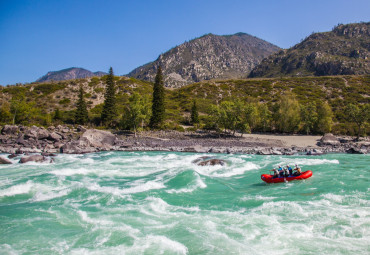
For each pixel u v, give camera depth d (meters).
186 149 36.44
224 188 16.83
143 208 12.76
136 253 8.55
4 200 13.86
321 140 44.28
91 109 76.12
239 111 50.50
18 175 19.78
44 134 40.28
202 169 22.94
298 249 8.70
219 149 35.38
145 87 100.19
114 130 57.53
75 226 10.62
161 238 9.53
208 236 9.70
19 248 8.88
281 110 57.41
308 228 10.35
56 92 87.62
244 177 20.39
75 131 53.41
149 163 25.64
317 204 13.27
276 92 88.81
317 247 8.83
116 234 9.89
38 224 10.78
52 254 8.49
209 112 54.09
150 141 43.94
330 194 14.95
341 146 38.31
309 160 26.64
